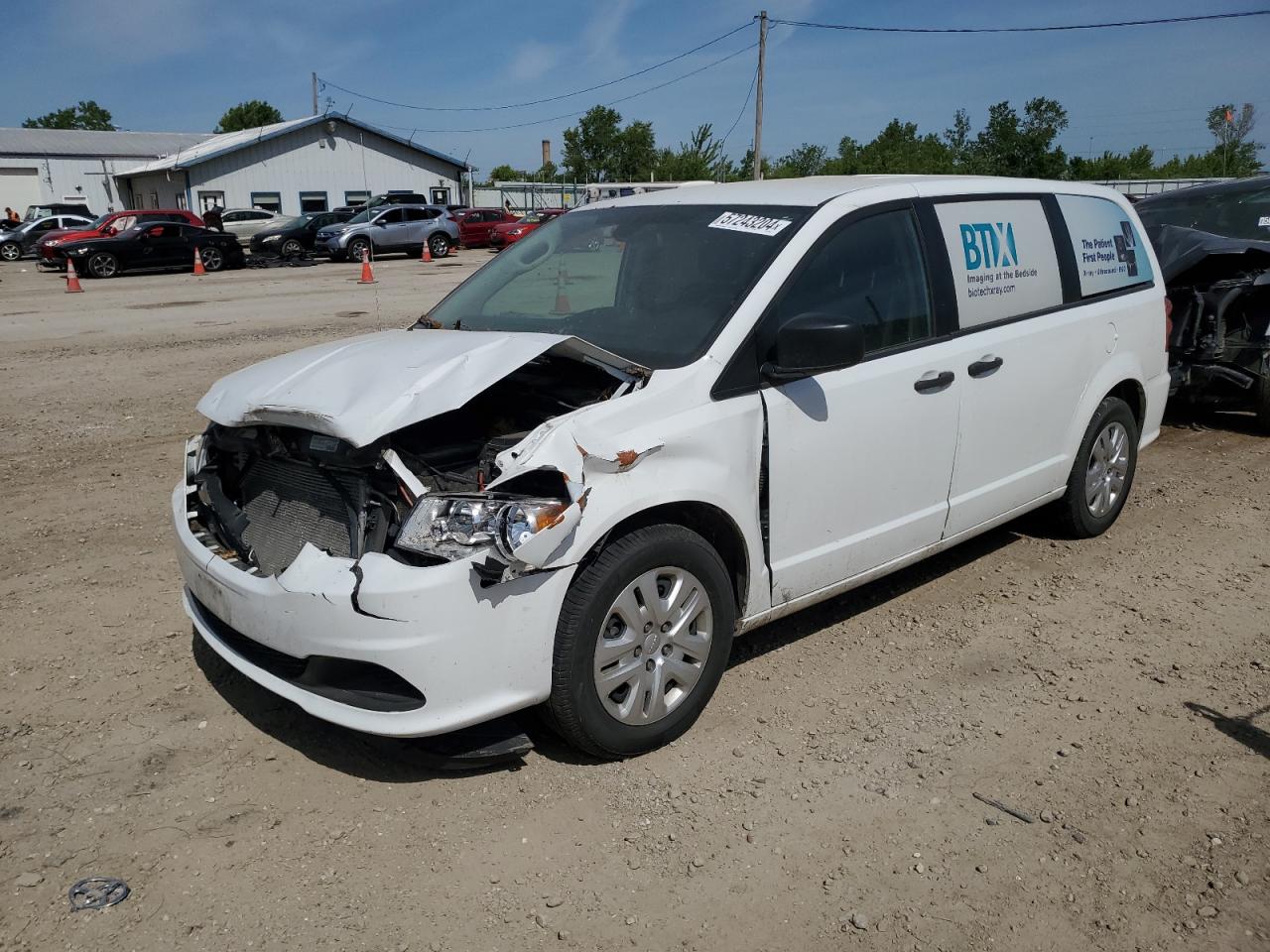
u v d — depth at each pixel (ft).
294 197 152.87
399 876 9.68
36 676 13.39
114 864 9.78
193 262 87.71
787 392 12.21
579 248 14.58
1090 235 17.39
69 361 38.17
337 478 10.64
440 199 165.48
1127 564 17.53
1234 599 16.10
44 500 20.85
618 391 11.21
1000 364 14.98
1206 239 25.39
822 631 14.96
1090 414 17.17
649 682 11.41
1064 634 14.87
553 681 10.63
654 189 16.76
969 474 15.01
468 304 14.90
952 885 9.61
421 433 11.46
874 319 13.35
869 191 13.78
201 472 12.56
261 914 9.15
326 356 12.43
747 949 8.82
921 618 15.40
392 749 10.99
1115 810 10.71
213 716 12.44
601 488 10.51
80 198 181.37
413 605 9.74
